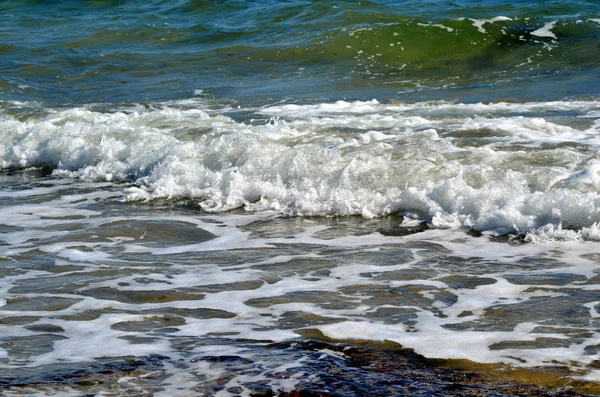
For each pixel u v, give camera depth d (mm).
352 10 29859
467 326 7387
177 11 32594
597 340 6953
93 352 6984
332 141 13617
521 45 26094
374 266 9180
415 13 29859
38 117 18453
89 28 30484
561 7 29891
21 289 8719
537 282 8438
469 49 26109
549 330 7219
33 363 6766
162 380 6410
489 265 9031
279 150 12844
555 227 9914
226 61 25625
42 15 33656
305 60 25672
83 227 11141
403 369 6535
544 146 12883
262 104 19547
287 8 31031
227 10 32094
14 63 25266
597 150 12414
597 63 23734
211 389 6246
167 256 9828
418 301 8062
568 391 6102
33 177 14555
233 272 9141
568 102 17688
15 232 11000
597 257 9070
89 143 15266
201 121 16312
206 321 7711
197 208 11969
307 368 6574
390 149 12711
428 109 17344
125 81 23422
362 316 7723
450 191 10891
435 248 9727
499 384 6238
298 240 10289
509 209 10250
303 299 8219
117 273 9203
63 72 24438
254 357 6809
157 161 13750
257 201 12000
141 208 12078
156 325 7633
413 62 25469
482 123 14773
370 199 11305
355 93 21172
